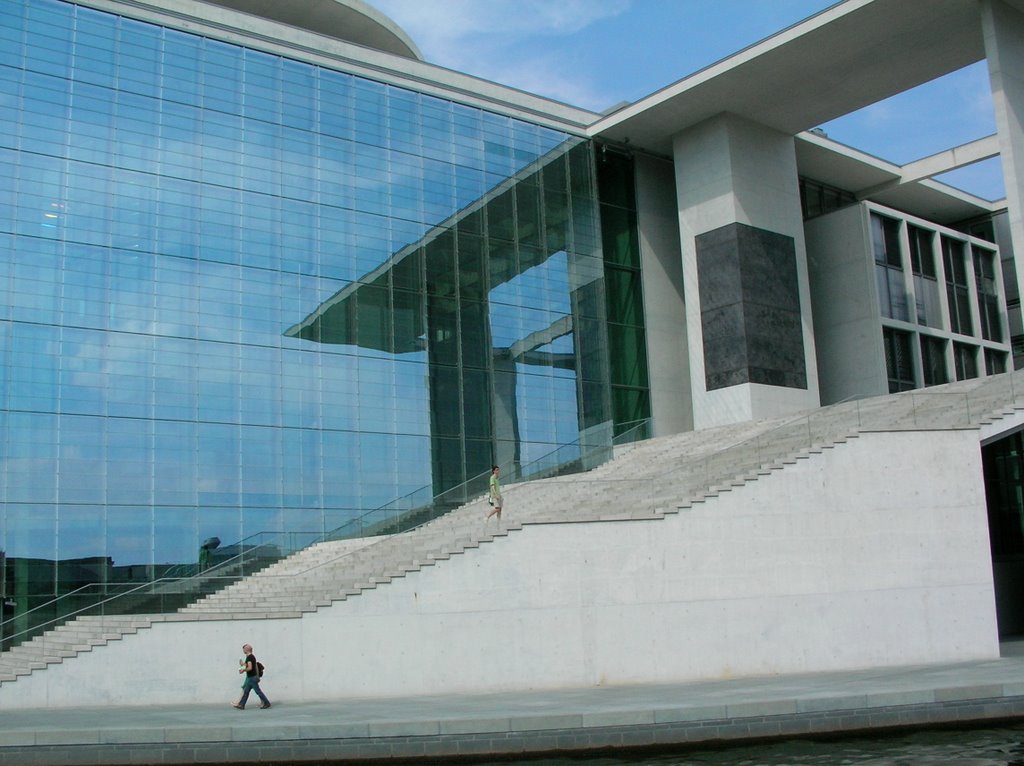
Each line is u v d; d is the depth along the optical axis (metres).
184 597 22.39
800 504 22.80
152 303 30.05
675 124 40.12
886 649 22.56
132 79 30.86
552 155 39.91
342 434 32.62
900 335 43.44
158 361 29.84
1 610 26.47
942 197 50.31
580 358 38.91
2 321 27.72
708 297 39.12
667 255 42.94
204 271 31.08
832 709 16.03
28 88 29.11
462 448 35.09
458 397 35.38
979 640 22.86
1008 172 30.77
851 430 23.61
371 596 21.20
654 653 21.80
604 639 21.69
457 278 36.25
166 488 29.31
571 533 21.91
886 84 37.09
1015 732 15.85
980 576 23.11
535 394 37.31
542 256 38.69
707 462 25.44
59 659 20.41
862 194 49.00
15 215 28.36
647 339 41.53
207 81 32.19
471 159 37.50
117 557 28.27
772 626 22.28
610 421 39.12
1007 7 32.22
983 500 23.38
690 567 22.19
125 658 20.53
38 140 29.03
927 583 22.94
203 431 30.17
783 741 15.72
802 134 42.53
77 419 28.34
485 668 21.27
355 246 34.09
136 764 15.48
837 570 22.69
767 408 37.72
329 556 27.56
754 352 37.78
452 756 15.35
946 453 23.48
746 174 39.28
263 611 20.98
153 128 30.98
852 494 23.03
